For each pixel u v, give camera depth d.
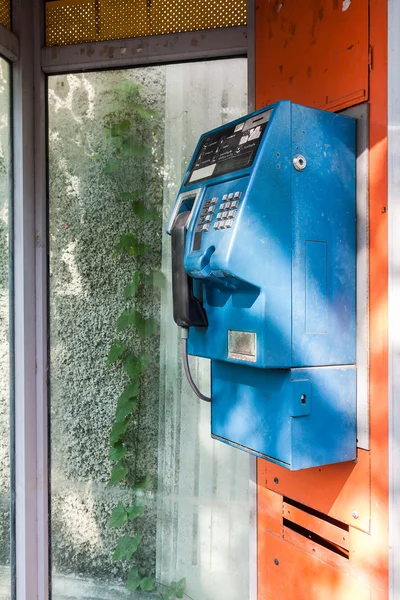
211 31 2.15
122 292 2.43
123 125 2.39
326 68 1.73
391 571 1.54
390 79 1.52
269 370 1.58
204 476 2.34
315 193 1.56
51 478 2.47
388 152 1.53
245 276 1.44
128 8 2.27
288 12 1.88
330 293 1.59
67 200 2.44
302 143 1.54
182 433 2.38
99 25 2.31
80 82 2.40
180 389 2.38
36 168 2.37
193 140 2.30
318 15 1.75
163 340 2.40
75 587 2.48
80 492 2.48
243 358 1.54
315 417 1.55
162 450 2.40
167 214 2.37
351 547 1.67
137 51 2.25
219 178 1.60
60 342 2.47
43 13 2.36
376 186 1.58
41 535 2.41
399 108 1.50
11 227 2.35
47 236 2.43
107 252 2.43
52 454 2.47
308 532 1.87
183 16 2.20
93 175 2.43
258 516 2.07
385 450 1.56
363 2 1.59
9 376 2.37
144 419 2.42
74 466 2.48
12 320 2.37
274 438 1.57
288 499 1.93
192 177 1.77
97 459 2.47
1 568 2.36
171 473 2.39
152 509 2.42
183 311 1.68
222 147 1.68
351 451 1.63
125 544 2.45
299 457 1.52
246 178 1.48
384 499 1.56
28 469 2.37
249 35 2.06
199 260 1.52
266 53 1.99
